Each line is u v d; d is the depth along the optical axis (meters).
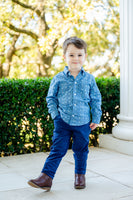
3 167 3.53
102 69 12.45
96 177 3.06
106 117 4.84
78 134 2.62
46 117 4.42
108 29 11.49
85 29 10.82
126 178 3.03
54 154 2.62
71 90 2.61
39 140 4.47
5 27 10.10
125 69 4.27
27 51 12.31
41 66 11.31
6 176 3.14
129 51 4.19
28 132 4.35
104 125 4.90
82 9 8.85
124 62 4.28
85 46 2.63
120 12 4.30
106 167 3.46
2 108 4.09
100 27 11.15
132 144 4.07
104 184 2.83
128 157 3.96
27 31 10.73
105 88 4.71
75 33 11.55
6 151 4.22
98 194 2.56
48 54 10.61
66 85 2.61
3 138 4.15
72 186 2.78
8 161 3.84
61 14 10.76
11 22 10.27
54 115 2.62
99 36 11.84
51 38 8.62
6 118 4.12
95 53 12.41
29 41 12.15
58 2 10.68
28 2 11.29
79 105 2.61
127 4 4.15
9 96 4.11
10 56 11.30
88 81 2.67
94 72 12.46
